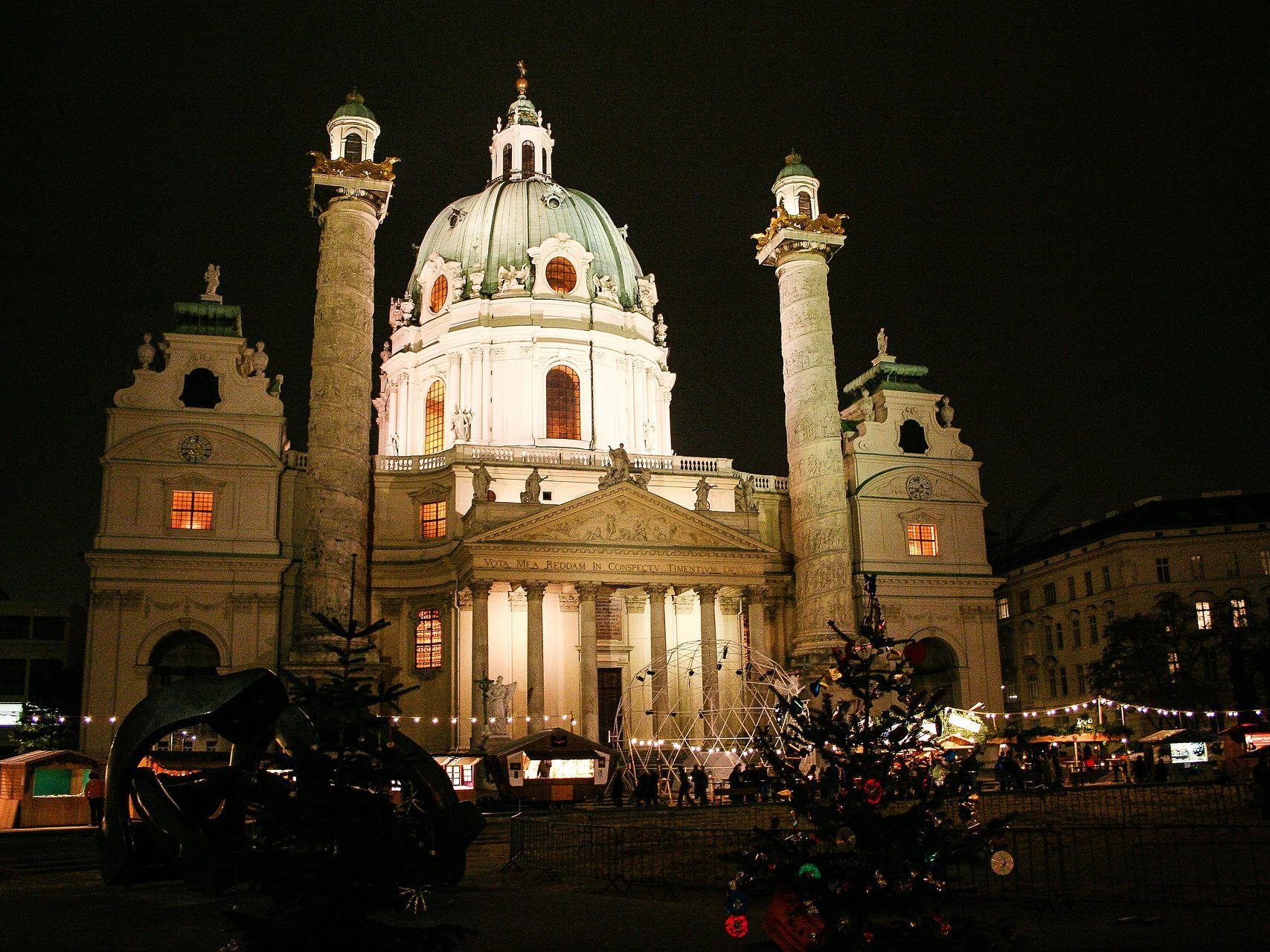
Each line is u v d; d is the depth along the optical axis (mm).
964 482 71188
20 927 17094
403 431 75062
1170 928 15578
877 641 12391
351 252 57375
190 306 62156
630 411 74688
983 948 11547
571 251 75250
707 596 60938
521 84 87375
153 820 18188
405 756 12828
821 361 64000
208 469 59156
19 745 65688
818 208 67062
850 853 11422
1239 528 75750
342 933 11734
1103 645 78625
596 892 21641
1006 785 44906
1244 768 44438
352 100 59406
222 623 58031
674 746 55594
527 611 59438
